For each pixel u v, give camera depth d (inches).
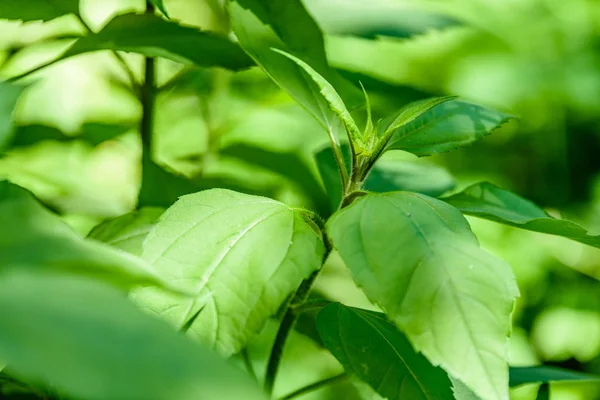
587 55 75.3
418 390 24.1
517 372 30.0
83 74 38.1
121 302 19.1
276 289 23.4
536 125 73.5
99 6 36.2
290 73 27.1
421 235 22.8
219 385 18.5
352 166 25.4
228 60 28.8
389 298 22.4
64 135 32.5
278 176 35.4
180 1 34.7
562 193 73.4
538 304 63.1
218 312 23.1
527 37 75.4
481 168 70.8
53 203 31.2
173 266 23.4
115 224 27.1
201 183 31.0
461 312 22.2
